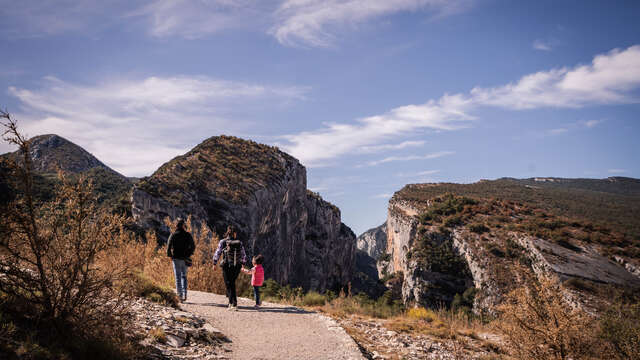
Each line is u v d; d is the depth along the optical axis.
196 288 11.18
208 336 5.84
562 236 74.44
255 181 90.62
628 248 68.81
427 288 77.81
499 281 66.06
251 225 80.19
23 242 4.03
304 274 119.44
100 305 4.48
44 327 3.94
